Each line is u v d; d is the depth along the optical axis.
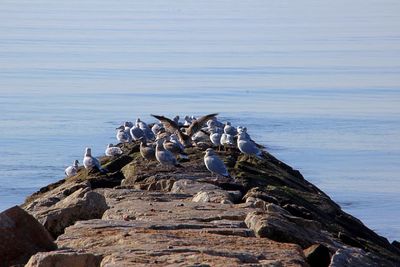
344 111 81.69
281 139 66.38
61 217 17.69
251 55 149.38
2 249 13.84
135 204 18.95
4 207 43.03
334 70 123.94
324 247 15.30
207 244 13.69
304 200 29.22
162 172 28.44
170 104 86.75
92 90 96.56
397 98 91.94
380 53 156.75
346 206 45.50
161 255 12.49
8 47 156.75
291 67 128.25
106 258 12.32
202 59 140.62
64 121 73.31
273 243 14.14
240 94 94.81
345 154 60.22
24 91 94.38
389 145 63.78
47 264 12.27
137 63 131.75
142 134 40.59
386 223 41.47
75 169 36.78
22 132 67.19
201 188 23.31
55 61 131.38
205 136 41.41
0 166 53.50
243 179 28.03
